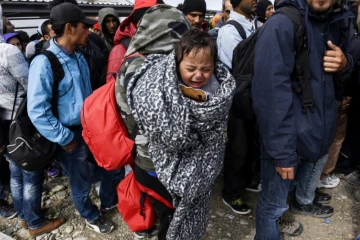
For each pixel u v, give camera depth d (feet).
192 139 4.27
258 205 6.40
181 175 4.52
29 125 6.26
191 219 5.28
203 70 4.07
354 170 9.52
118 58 6.97
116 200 8.57
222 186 9.69
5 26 11.27
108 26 10.43
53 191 9.54
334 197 8.86
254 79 5.28
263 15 11.09
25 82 6.72
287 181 5.72
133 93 4.32
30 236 7.73
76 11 6.04
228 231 7.84
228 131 7.59
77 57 6.55
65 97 6.18
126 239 7.62
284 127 5.07
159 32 4.82
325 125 5.38
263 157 5.92
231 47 7.38
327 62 5.07
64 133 6.01
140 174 5.21
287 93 4.98
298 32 4.89
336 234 7.57
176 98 3.91
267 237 6.39
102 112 4.92
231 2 7.93
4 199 8.57
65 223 8.14
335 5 4.97
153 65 4.46
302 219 8.08
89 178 7.22
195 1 9.05
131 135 5.04
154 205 5.47
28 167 6.25
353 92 7.57
